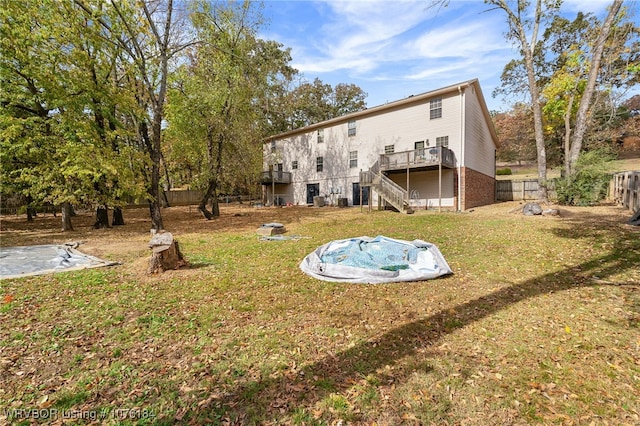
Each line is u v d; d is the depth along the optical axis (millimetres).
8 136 9945
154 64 12180
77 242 9258
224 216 18219
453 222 11445
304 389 2496
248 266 6371
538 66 22359
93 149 10461
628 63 13711
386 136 20328
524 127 29000
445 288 4793
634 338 3176
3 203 19547
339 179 23156
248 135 16938
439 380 2580
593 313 3750
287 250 7848
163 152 23531
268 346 3160
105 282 5320
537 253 6457
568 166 13266
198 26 13945
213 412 2254
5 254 7570
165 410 2281
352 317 3832
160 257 5918
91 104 11367
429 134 18297
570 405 2287
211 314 3971
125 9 10664
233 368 2785
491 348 3059
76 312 4031
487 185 21266
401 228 10656
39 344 3207
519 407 2271
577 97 17375
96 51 11266
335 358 2924
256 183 26219
